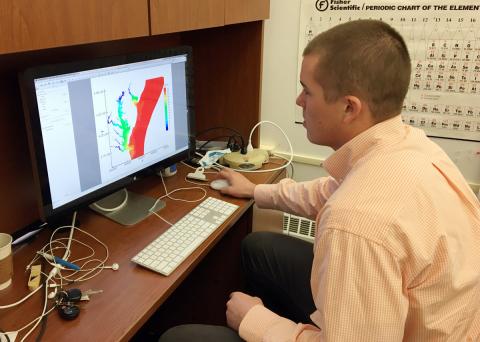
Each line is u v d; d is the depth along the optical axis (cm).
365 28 86
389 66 84
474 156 176
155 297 94
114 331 84
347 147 93
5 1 73
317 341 84
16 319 86
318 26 182
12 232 119
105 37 94
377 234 74
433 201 80
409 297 80
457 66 168
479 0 158
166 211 130
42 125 99
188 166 163
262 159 167
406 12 168
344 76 85
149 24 107
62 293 92
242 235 166
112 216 125
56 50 121
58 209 107
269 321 96
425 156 88
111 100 117
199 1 126
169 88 137
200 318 187
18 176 118
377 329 74
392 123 90
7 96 112
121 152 124
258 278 144
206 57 182
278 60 192
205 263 178
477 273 87
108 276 100
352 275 75
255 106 181
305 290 134
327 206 84
